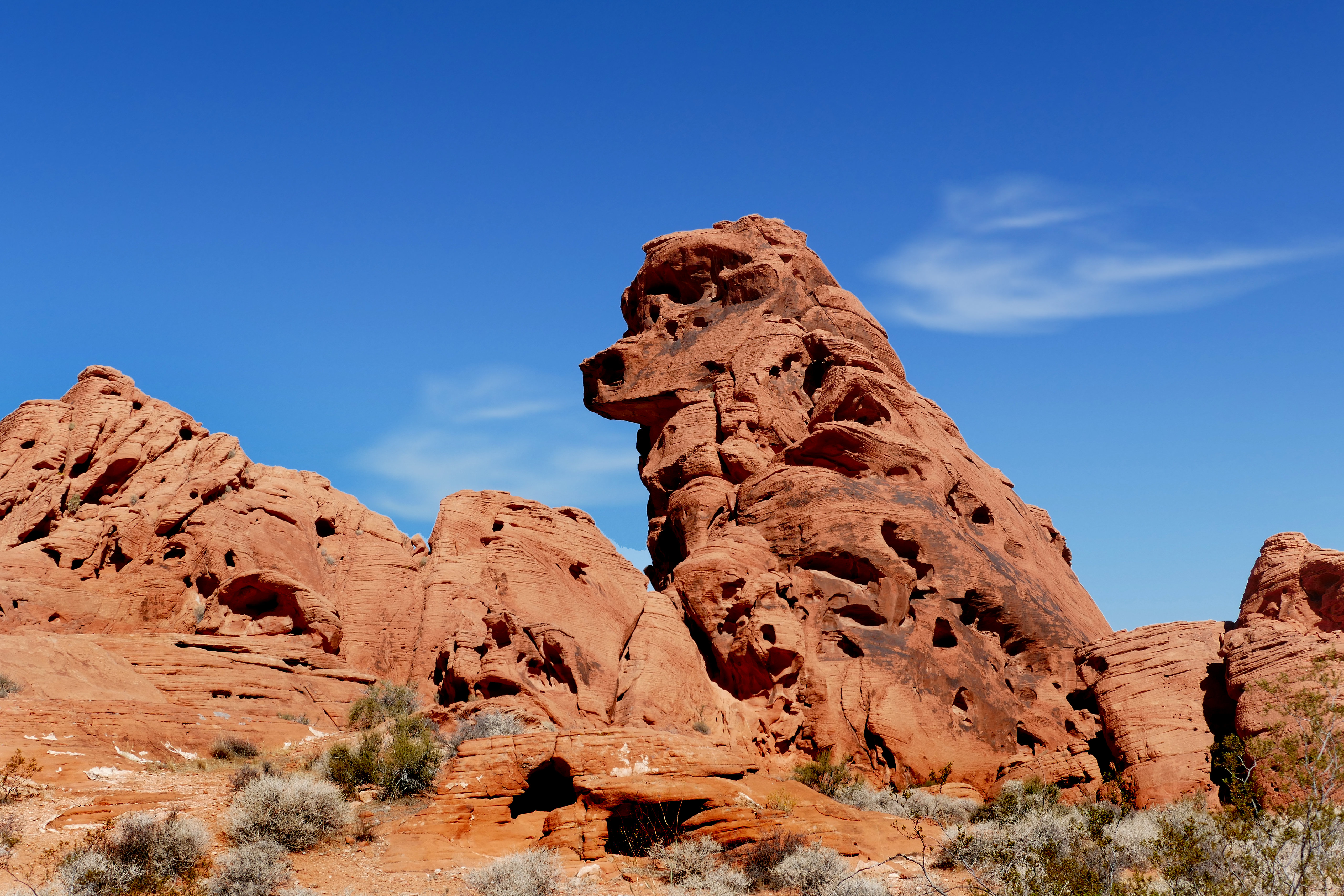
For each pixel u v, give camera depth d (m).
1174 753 30.39
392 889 19.73
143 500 33.44
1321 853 16.31
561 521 37.53
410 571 36.03
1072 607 42.56
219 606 31.38
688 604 37.16
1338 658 19.03
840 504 39.03
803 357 46.88
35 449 34.16
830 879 20.25
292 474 36.66
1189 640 33.28
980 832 23.44
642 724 31.80
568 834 22.14
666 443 46.06
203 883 18.88
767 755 33.78
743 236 51.31
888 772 33.41
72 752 23.47
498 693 30.97
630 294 53.03
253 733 27.56
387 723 28.31
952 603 37.78
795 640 35.62
